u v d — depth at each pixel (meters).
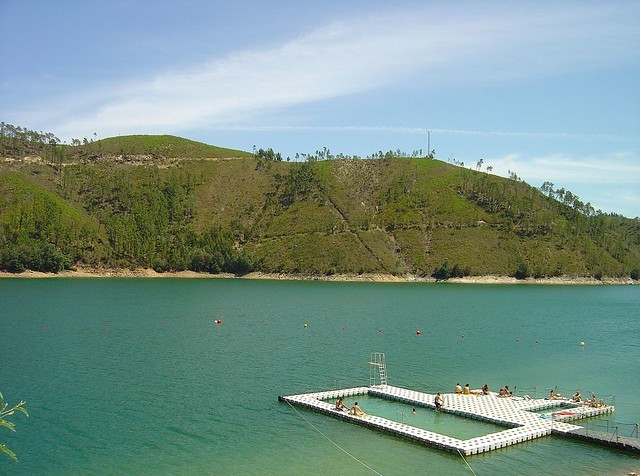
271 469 49.06
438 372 88.25
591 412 63.34
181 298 198.12
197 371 84.75
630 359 101.81
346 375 84.12
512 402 66.62
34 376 79.56
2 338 109.38
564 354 106.38
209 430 58.56
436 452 52.50
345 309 177.88
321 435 57.00
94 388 73.94
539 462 50.22
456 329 138.12
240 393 72.56
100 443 54.88
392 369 89.56
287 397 68.62
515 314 173.88
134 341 109.38
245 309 171.12
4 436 56.38
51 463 50.25
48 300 177.12
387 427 57.34
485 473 48.12
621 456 51.69
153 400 68.94
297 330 130.12
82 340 108.94
